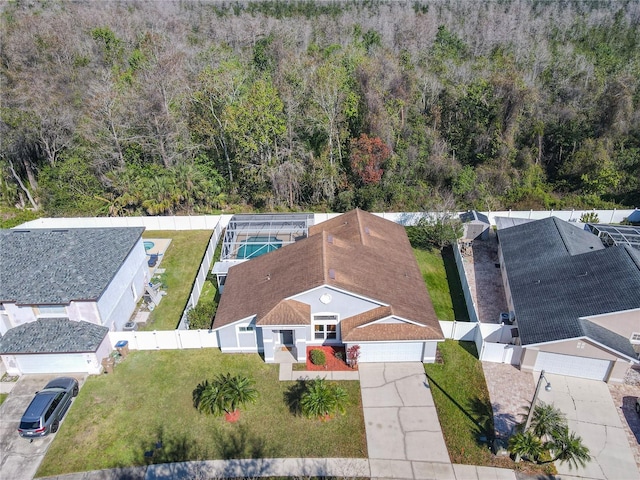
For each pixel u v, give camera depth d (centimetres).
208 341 2714
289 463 2050
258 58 6206
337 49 6188
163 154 4750
